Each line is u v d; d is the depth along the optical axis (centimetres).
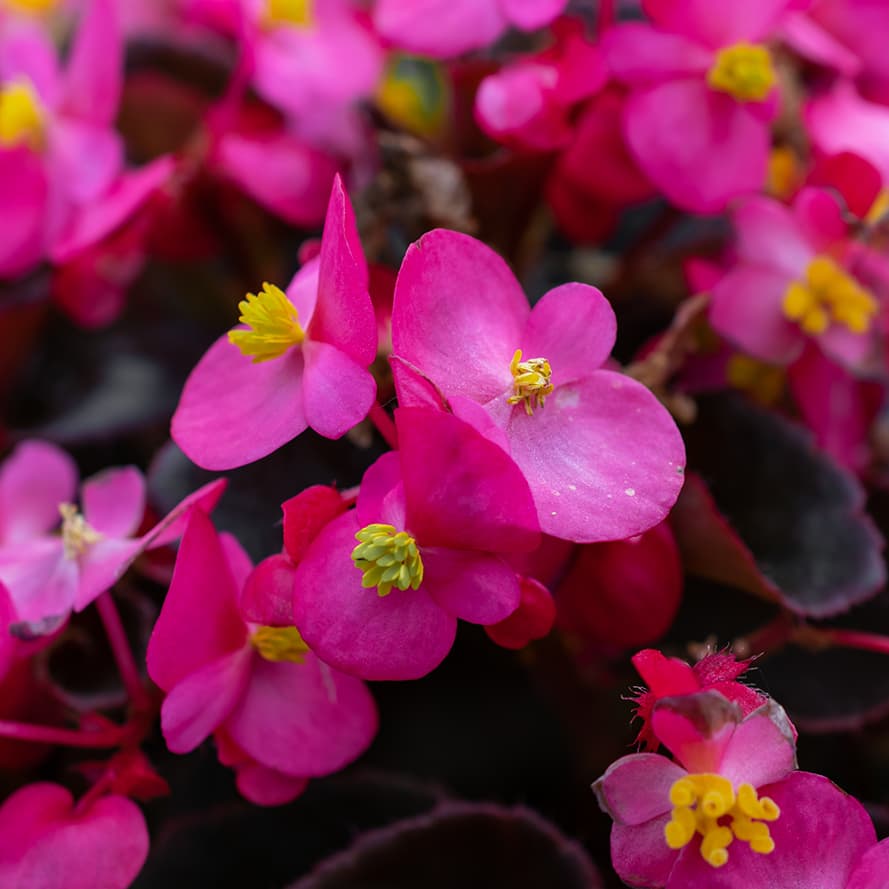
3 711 21
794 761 18
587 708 22
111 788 20
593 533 19
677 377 24
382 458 19
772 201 22
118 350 27
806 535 22
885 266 22
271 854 22
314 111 25
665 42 22
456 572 19
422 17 24
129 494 22
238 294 27
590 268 27
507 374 19
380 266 20
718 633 22
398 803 22
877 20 24
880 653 22
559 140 22
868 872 18
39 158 25
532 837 21
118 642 21
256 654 20
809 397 23
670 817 18
